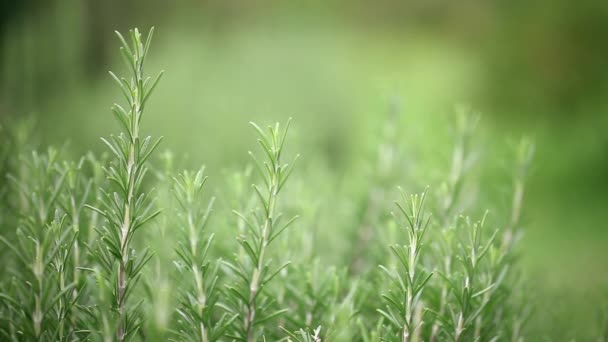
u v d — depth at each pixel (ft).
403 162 4.50
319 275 3.72
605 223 12.66
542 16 22.79
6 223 3.78
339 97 15.97
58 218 3.45
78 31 9.34
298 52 18.16
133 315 3.39
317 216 4.05
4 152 3.89
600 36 22.03
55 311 3.45
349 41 25.44
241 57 17.26
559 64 22.21
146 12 16.49
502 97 22.31
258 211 3.45
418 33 28.22
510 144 3.95
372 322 3.62
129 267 3.35
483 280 3.52
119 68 12.38
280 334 3.57
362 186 4.50
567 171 15.92
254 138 8.17
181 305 3.48
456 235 3.57
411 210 3.40
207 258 3.73
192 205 3.43
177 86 11.91
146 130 9.49
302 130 6.51
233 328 3.41
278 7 23.27
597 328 3.83
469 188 4.15
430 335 3.54
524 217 3.87
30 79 7.49
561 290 4.22
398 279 3.42
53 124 6.86
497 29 24.57
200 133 8.58
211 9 21.88
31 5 8.21
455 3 28.14
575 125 18.72
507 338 3.68
